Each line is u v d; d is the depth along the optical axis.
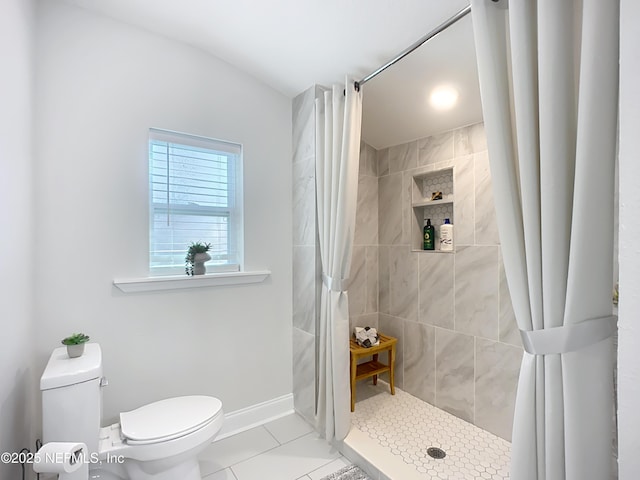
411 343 2.34
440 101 1.83
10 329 1.07
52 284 1.42
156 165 1.74
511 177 1.01
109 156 1.55
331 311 1.79
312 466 1.65
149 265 1.67
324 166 1.87
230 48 1.80
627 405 0.53
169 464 1.31
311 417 2.00
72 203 1.46
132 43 1.62
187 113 1.78
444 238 2.14
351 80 1.70
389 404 2.20
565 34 0.87
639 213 0.52
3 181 1.00
